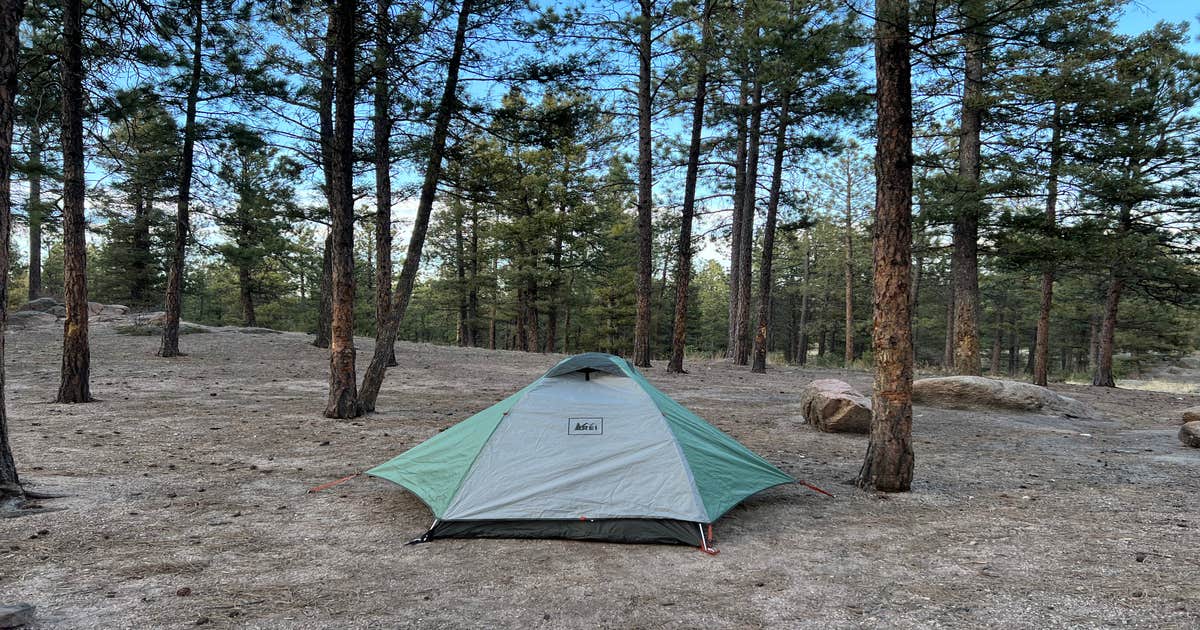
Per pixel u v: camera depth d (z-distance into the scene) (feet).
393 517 17.19
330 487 20.08
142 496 18.52
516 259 107.65
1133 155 53.36
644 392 18.26
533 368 62.95
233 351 64.39
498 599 12.14
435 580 13.04
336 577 13.10
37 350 59.11
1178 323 105.81
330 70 34.42
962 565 14.01
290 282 137.18
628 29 51.98
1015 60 50.24
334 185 32.30
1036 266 58.13
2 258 16.72
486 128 35.19
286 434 28.25
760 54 48.47
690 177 58.49
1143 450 27.81
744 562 14.25
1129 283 62.90
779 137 63.31
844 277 136.05
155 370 49.62
